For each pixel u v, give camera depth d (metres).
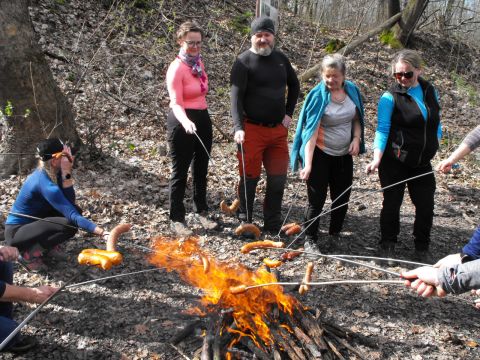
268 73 4.68
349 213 6.03
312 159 4.64
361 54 13.82
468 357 3.47
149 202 5.66
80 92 8.08
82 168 6.19
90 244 4.66
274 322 3.26
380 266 4.71
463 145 3.78
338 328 3.51
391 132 4.54
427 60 15.10
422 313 3.96
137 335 3.49
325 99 4.46
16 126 5.80
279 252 4.80
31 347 3.29
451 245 5.36
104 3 10.45
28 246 4.00
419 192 4.69
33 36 5.89
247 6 14.02
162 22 10.76
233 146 7.78
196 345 3.38
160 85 8.78
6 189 5.55
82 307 3.76
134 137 7.48
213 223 5.20
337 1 20.12
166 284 4.12
